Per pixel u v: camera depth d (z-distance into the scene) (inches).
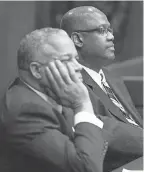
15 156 203.5
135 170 267.3
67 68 210.5
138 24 1205.1
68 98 213.0
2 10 853.2
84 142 204.4
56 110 216.7
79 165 198.5
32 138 201.3
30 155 201.0
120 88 374.6
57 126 208.1
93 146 204.1
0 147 206.1
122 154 290.2
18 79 221.1
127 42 1176.8
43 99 212.4
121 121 325.1
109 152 286.7
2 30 851.4
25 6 884.6
